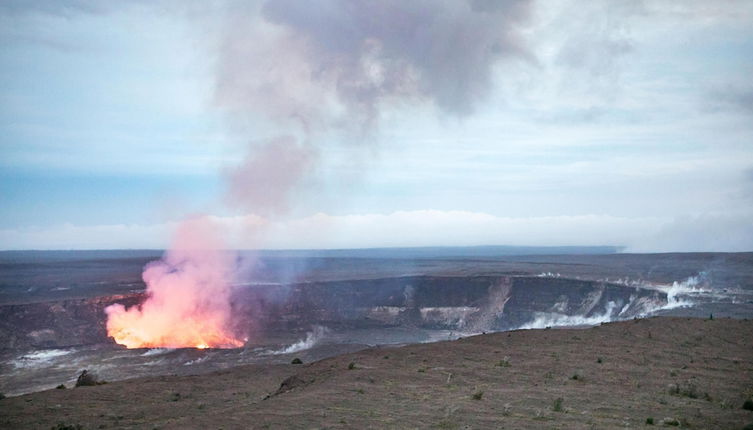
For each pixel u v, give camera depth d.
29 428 30.48
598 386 34.81
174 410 34.44
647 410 29.25
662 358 42.34
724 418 28.02
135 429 28.58
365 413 28.45
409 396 32.44
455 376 37.78
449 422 26.45
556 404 29.39
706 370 39.09
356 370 40.31
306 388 36.00
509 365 40.75
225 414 29.38
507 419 27.05
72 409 35.06
